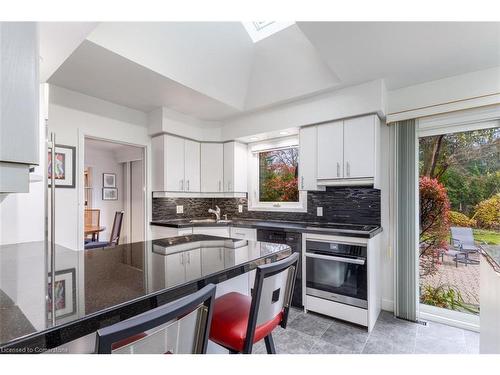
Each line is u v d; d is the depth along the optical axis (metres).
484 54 2.06
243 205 4.03
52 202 2.13
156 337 0.64
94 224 4.99
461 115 2.37
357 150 2.63
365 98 2.55
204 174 3.87
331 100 2.77
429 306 2.60
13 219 1.97
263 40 2.69
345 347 2.04
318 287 2.57
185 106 3.29
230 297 1.35
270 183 3.82
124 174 5.49
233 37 2.57
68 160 2.78
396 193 2.63
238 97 3.23
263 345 2.08
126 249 1.52
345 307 2.39
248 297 1.38
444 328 2.36
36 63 0.66
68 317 0.66
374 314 2.45
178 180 3.58
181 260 1.25
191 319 0.71
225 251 1.45
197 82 2.74
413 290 2.50
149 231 3.58
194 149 3.80
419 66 2.25
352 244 2.38
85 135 2.94
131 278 0.98
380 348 2.02
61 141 2.74
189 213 4.08
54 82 2.62
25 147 0.63
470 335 2.22
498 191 2.34
